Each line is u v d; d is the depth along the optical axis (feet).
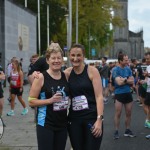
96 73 19.35
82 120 19.13
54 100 18.20
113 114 52.24
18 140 33.06
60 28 198.90
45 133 18.28
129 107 35.19
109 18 183.32
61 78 18.88
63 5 182.91
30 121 43.01
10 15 106.22
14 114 48.80
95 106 19.30
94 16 177.78
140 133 37.29
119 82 34.24
